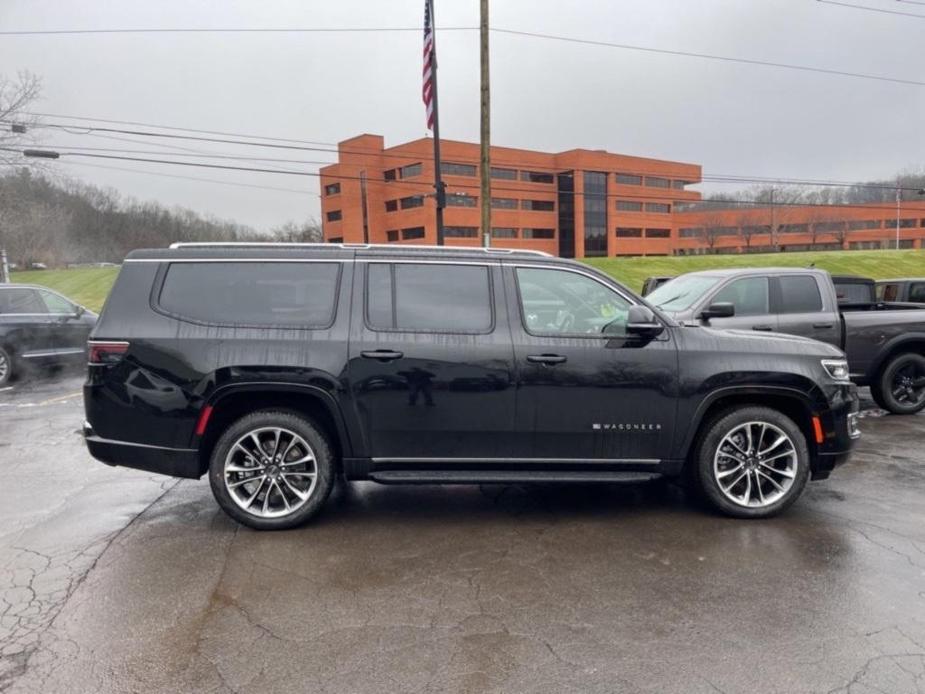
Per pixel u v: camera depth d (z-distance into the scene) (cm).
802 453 445
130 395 416
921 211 8612
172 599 335
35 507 472
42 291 1105
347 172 6956
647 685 262
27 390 1004
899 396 798
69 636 300
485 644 293
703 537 416
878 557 383
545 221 7456
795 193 8988
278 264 432
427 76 1794
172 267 430
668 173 8131
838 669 272
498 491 514
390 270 436
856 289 1006
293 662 279
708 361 437
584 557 387
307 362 417
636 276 4191
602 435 435
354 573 366
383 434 427
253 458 429
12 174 2620
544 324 438
